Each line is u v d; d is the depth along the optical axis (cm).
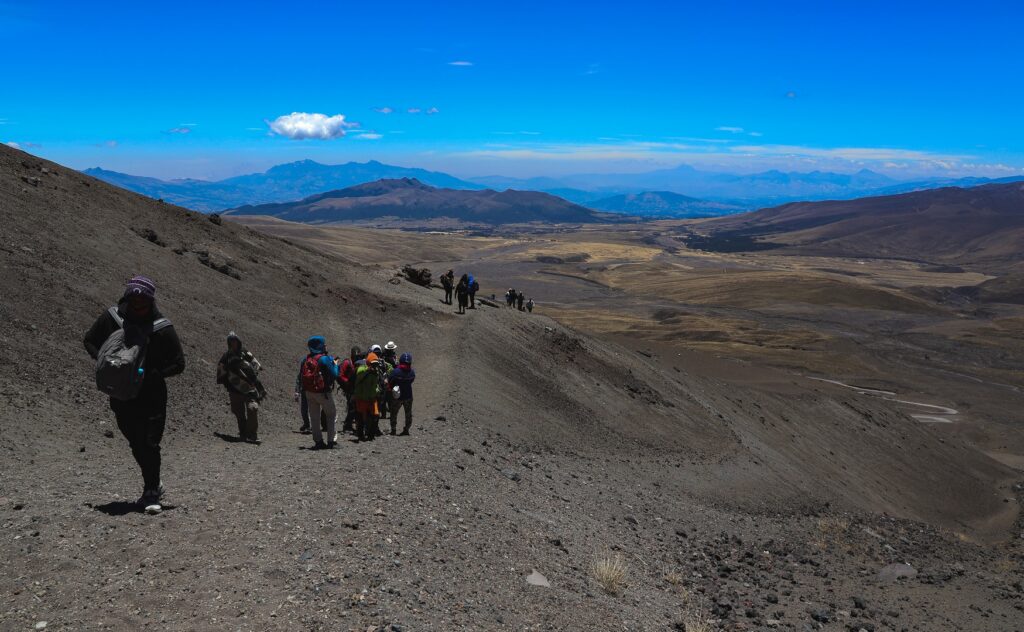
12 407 1281
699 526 1845
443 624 634
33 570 598
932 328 18962
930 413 10569
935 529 3525
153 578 608
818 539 2172
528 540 1052
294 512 844
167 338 761
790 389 6250
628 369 4006
